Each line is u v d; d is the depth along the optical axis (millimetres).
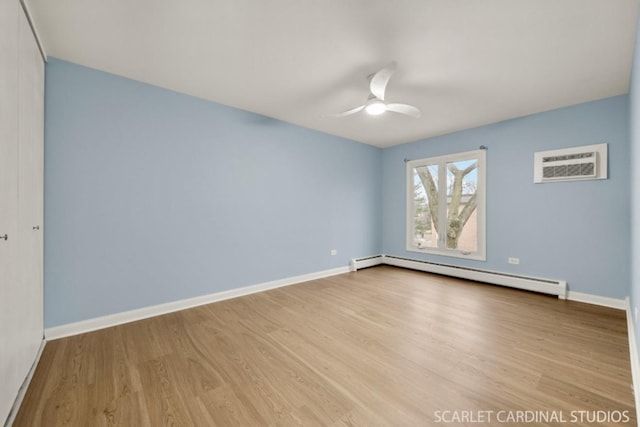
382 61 2320
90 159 2414
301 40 2047
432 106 3283
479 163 4035
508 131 3748
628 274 2789
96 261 2451
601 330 2412
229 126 3309
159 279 2811
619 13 1711
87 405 1507
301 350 2100
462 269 4164
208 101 3133
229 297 3320
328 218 4484
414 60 2295
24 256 1646
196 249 3062
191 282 3029
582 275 3172
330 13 1761
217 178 3217
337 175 4613
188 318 2721
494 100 3096
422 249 4785
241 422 1390
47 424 1375
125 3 1671
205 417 1424
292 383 1699
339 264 4648
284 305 3088
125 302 2609
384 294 3480
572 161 3199
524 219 3611
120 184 2570
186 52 2203
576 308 2953
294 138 3996
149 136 2734
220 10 1735
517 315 2766
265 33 1968
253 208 3549
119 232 2570
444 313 2830
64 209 2287
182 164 2951
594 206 3088
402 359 1965
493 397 1562
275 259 3789
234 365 1897
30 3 1649
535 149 3510
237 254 3404
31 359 1787
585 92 2875
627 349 2084
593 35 1939
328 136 4461
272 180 3746
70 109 2314
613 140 2961
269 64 2383
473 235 4137
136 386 1668
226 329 2475
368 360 1956
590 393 1587
